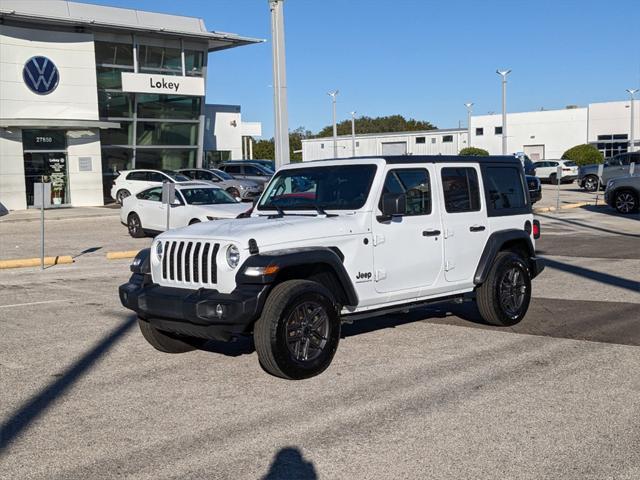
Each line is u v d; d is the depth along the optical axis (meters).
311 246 6.44
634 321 8.40
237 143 44.44
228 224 6.78
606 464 4.45
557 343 7.47
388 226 7.07
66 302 10.53
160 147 37.16
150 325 7.11
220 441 4.98
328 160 7.60
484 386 6.04
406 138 65.81
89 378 6.59
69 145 32.66
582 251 15.20
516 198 8.61
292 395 5.93
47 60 31.97
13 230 23.12
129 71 35.59
